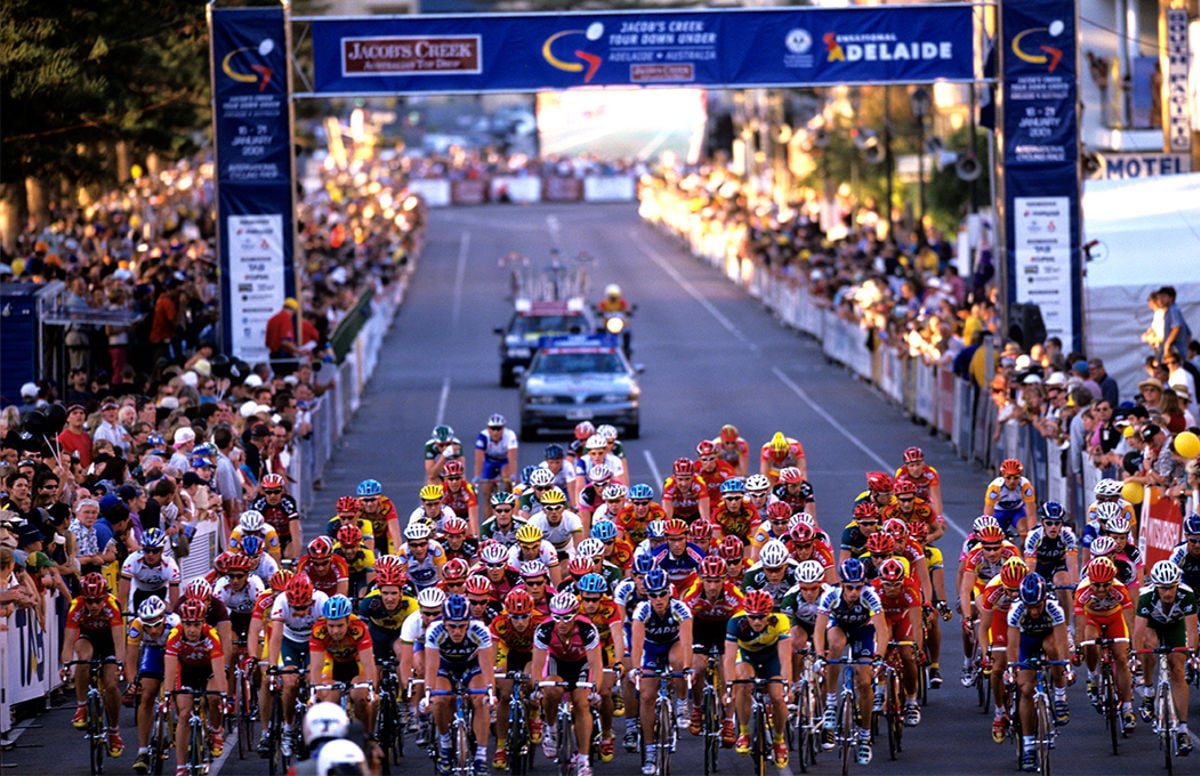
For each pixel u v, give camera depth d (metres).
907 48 103.31
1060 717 46.41
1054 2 102.81
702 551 52.06
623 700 48.81
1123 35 141.25
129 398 71.81
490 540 49.91
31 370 89.81
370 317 152.00
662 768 45.44
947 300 121.50
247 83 103.00
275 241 103.81
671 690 46.47
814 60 103.12
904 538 51.59
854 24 103.06
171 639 45.44
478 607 44.94
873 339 133.75
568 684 45.00
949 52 103.44
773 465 65.50
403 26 102.88
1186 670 49.28
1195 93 127.31
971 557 53.94
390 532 60.22
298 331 104.25
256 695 49.44
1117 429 71.00
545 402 111.50
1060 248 103.94
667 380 142.50
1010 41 103.19
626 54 103.00
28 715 54.34
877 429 115.44
